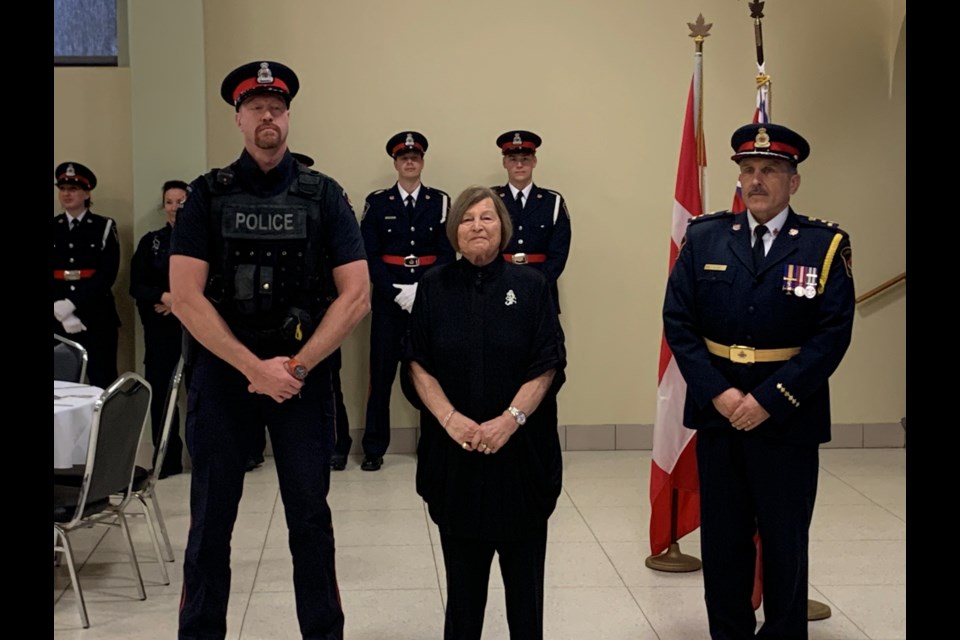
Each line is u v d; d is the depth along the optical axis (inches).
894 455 231.3
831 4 233.1
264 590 150.6
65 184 219.8
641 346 237.8
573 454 234.4
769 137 120.3
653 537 157.1
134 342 234.4
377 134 232.2
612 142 234.7
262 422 121.3
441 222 223.8
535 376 111.3
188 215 116.9
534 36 232.5
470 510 110.2
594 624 137.8
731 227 124.0
